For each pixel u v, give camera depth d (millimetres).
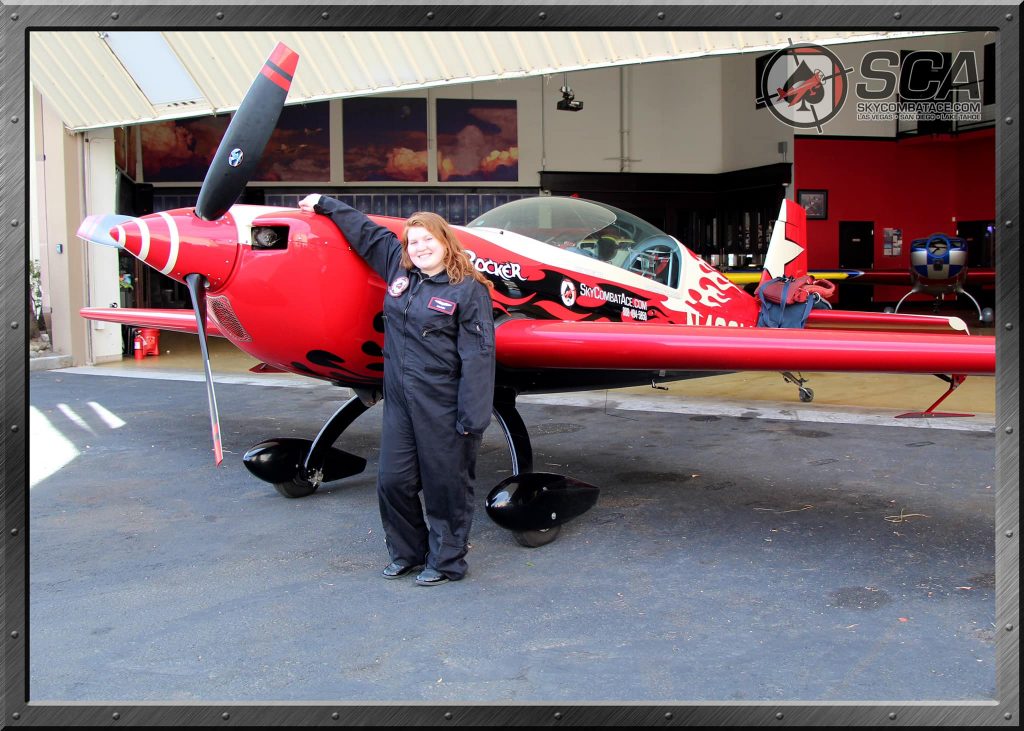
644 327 3137
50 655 2236
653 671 2125
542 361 3236
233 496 3818
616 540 3195
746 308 5180
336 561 2984
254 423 5484
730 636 2340
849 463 4344
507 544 3166
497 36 6184
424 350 2602
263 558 3014
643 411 5895
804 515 3477
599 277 3924
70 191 8344
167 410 5945
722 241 17344
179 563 2965
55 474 4203
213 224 2900
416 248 2584
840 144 17844
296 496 3779
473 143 16141
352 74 6715
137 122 7875
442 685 2059
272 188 15648
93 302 8625
